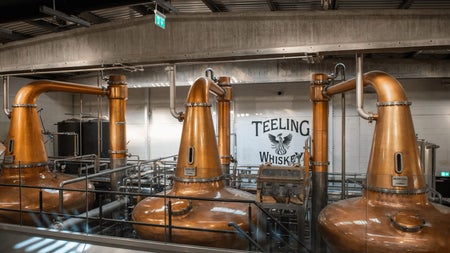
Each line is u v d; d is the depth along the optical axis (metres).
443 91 9.34
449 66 8.29
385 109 4.30
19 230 4.05
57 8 4.10
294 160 10.35
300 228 5.24
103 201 7.51
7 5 4.15
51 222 5.44
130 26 5.48
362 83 4.67
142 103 11.88
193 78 9.74
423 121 9.48
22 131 5.92
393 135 4.19
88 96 12.72
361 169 9.81
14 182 5.69
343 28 4.59
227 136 7.88
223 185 5.14
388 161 4.16
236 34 4.97
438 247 3.56
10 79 10.41
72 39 5.89
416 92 9.52
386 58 8.70
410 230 3.65
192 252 3.39
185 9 5.83
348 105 9.89
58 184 6.05
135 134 11.95
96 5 4.04
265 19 4.86
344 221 4.13
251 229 4.21
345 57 8.82
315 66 8.91
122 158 7.75
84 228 5.92
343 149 6.09
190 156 4.91
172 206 4.44
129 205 7.44
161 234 4.35
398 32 4.41
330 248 4.43
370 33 4.50
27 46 6.25
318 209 6.43
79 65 5.85
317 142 6.50
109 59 5.63
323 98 6.45
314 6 5.57
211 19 5.07
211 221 4.29
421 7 5.35
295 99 10.37
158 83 10.17
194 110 5.05
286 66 9.09
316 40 4.68
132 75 10.41
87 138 10.61
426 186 4.14
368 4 5.33
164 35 5.29
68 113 12.45
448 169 9.30
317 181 6.49
